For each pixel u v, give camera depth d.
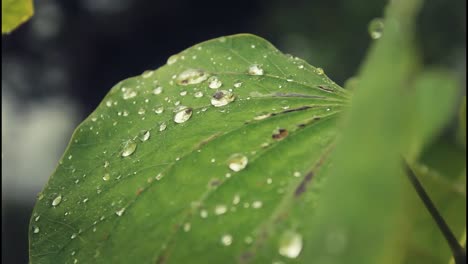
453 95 0.15
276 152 0.18
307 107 0.19
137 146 0.19
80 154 0.20
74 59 3.05
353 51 2.32
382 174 0.12
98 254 0.18
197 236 0.17
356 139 0.13
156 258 0.17
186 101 0.20
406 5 0.13
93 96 3.15
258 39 0.21
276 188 0.17
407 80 0.13
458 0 2.01
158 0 2.89
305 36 2.43
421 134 0.15
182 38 3.06
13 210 2.62
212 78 0.21
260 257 0.16
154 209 0.18
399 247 0.17
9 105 2.98
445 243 0.21
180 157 0.18
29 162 3.08
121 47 3.07
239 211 0.17
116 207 0.18
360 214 0.12
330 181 0.13
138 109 0.20
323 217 0.13
